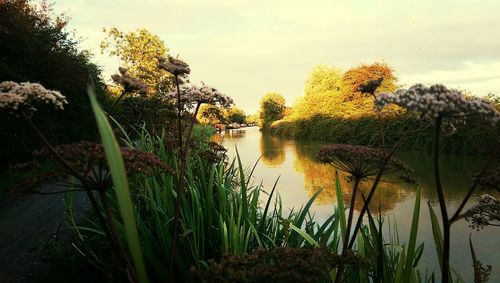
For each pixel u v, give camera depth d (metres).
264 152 24.62
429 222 7.54
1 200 6.59
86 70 13.00
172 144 4.55
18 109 1.42
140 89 2.17
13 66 9.69
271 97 80.50
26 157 10.05
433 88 1.41
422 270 5.30
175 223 2.00
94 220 4.32
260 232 2.88
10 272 3.57
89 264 2.98
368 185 11.24
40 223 5.20
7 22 9.69
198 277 1.43
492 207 1.75
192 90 2.36
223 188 3.14
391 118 25.38
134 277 1.58
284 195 10.23
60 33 12.13
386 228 7.14
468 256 5.88
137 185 3.74
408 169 1.89
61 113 11.67
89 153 1.56
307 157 20.78
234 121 120.00
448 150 20.30
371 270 2.17
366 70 38.50
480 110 1.33
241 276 1.39
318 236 2.82
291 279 1.35
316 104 43.88
